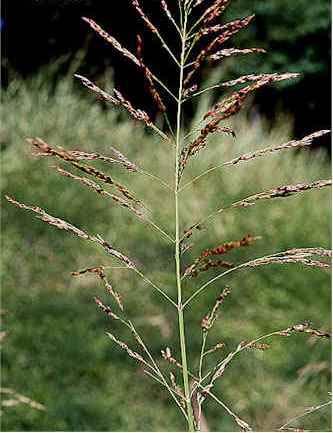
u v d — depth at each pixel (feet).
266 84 4.45
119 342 4.97
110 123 27.89
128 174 25.45
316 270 21.24
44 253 20.80
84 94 30.37
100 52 30.83
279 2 43.78
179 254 4.88
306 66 43.98
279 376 16.61
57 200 22.44
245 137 28.55
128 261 4.81
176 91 25.63
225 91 38.37
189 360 16.87
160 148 27.07
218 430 14.67
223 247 4.64
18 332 16.72
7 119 25.84
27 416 14.12
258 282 20.83
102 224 22.70
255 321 19.33
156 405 15.29
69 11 29.94
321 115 44.19
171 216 23.43
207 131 4.58
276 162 27.84
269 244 22.85
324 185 4.45
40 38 31.19
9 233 21.12
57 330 17.11
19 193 22.18
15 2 30.42
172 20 4.88
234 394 15.85
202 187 25.13
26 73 31.50
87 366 16.06
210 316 5.07
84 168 4.52
